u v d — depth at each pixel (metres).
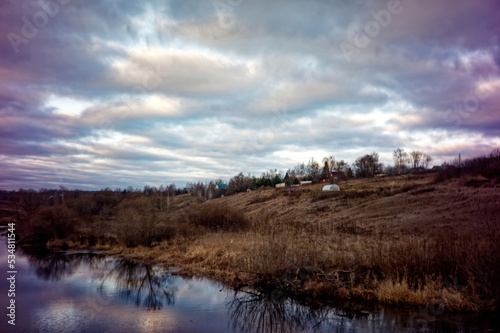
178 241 24.69
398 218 34.53
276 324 8.88
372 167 100.12
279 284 12.46
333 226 31.48
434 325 8.45
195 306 10.56
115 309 10.27
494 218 14.25
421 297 9.97
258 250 13.97
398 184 57.78
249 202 71.12
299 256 13.34
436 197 40.41
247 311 9.98
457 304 9.48
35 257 22.33
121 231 26.02
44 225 31.41
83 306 10.55
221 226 30.84
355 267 12.40
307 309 10.09
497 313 9.27
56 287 13.23
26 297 11.67
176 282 13.93
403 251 11.74
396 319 8.97
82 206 52.34
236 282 13.57
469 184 43.38
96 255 22.97
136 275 15.60
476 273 9.94
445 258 11.07
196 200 89.50
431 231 25.44
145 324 8.90
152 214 26.64
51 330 8.41
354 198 51.16
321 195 57.94
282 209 55.78
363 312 9.62
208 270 15.65
